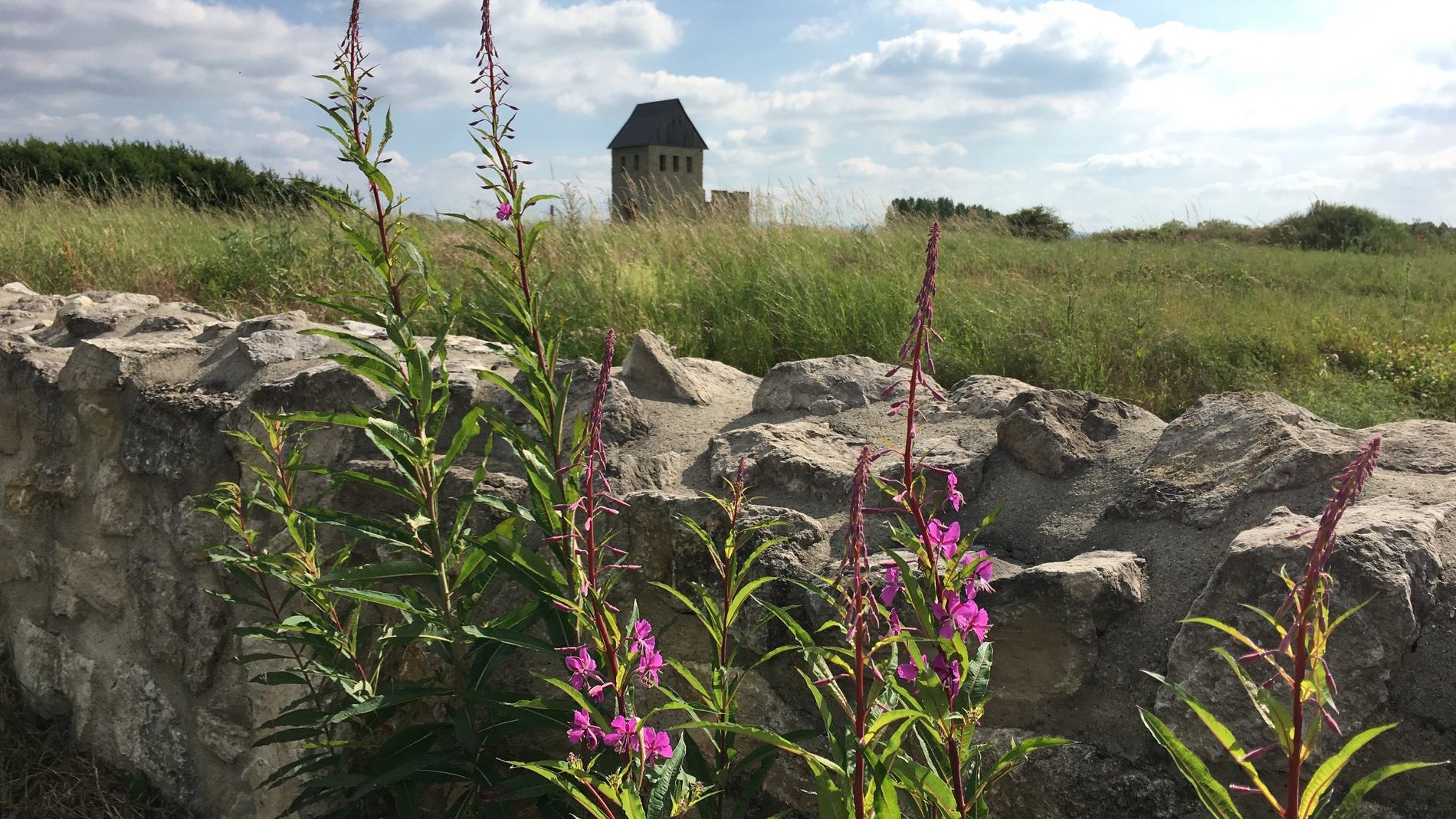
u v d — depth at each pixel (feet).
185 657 11.78
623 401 10.52
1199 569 6.42
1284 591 5.59
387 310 8.09
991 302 24.18
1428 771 5.15
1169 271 35.37
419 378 8.05
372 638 9.82
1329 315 27.43
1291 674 5.41
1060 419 8.29
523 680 8.99
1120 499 7.32
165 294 27.96
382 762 7.98
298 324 13.51
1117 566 6.41
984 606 6.48
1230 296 31.99
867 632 4.99
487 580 8.20
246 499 11.09
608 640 6.34
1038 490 7.84
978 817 4.85
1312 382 20.72
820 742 7.18
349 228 7.95
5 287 20.83
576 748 7.09
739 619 7.64
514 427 7.42
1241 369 21.75
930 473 8.10
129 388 12.62
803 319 22.27
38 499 14.07
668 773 5.65
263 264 28.40
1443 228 70.33
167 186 51.52
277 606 10.62
